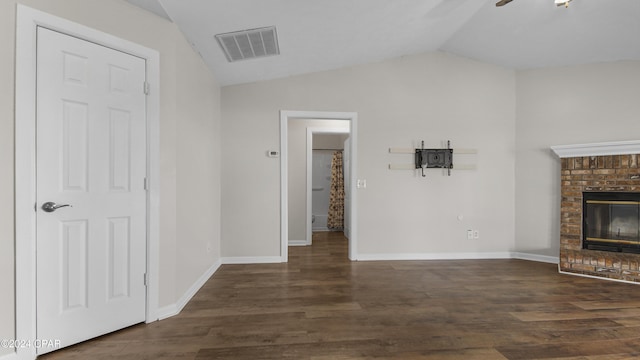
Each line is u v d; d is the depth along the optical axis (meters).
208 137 3.39
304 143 5.29
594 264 3.37
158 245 2.33
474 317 2.36
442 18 3.23
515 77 4.23
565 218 3.62
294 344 1.96
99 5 2.02
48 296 1.84
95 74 2.01
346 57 3.79
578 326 2.21
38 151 1.80
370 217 4.13
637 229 3.32
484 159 4.22
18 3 1.71
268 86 4.00
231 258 3.97
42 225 1.81
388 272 3.57
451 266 3.82
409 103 4.16
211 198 3.52
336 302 2.66
